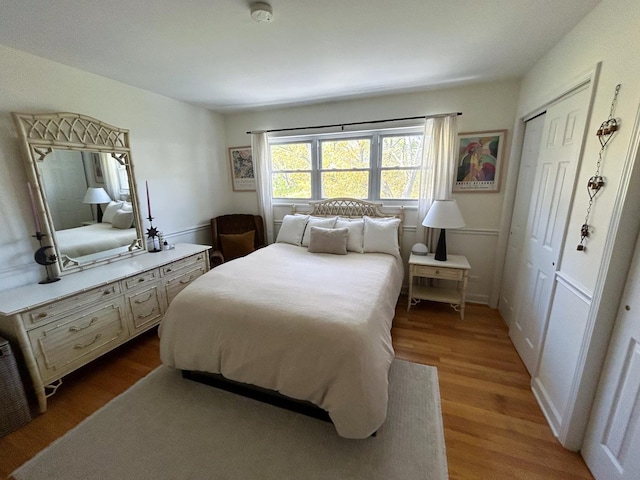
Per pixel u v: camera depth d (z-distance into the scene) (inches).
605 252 50.0
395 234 119.6
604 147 53.3
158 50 80.1
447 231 127.0
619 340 49.4
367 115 130.6
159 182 125.2
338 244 116.2
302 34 72.4
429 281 133.8
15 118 75.7
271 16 62.1
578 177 62.4
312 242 119.6
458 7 61.2
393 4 60.1
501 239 116.8
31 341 68.3
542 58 86.4
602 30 56.4
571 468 55.0
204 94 122.6
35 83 82.0
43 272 86.0
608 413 50.6
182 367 75.5
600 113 55.9
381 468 55.1
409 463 55.9
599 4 57.8
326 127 138.7
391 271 99.0
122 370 86.6
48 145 83.0
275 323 64.2
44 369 70.9
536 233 84.4
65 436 62.8
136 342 102.3
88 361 81.3
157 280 103.3
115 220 104.4
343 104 133.9
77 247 92.4
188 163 139.6
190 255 116.0
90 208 95.8
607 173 52.0
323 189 150.1
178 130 132.6
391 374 81.9
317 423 65.7
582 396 55.6
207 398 73.9
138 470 55.2
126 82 106.5
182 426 65.3
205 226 153.6
